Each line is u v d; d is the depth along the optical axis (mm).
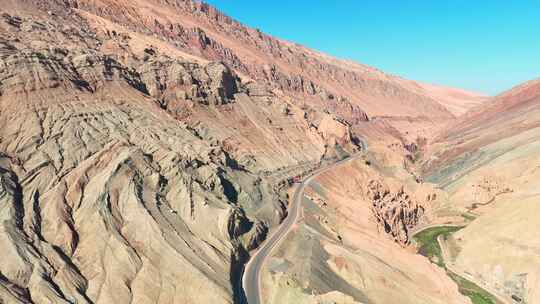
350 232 71500
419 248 80375
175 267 46781
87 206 50531
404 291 54531
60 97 64250
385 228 80875
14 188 48531
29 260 41938
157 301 43781
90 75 73125
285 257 58094
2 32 72125
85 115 63562
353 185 96500
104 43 91500
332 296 47188
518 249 63000
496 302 60156
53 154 54938
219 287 45875
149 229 49531
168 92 88875
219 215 57562
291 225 68125
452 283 62344
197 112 90375
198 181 62594
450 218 90250
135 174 56344
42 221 47719
